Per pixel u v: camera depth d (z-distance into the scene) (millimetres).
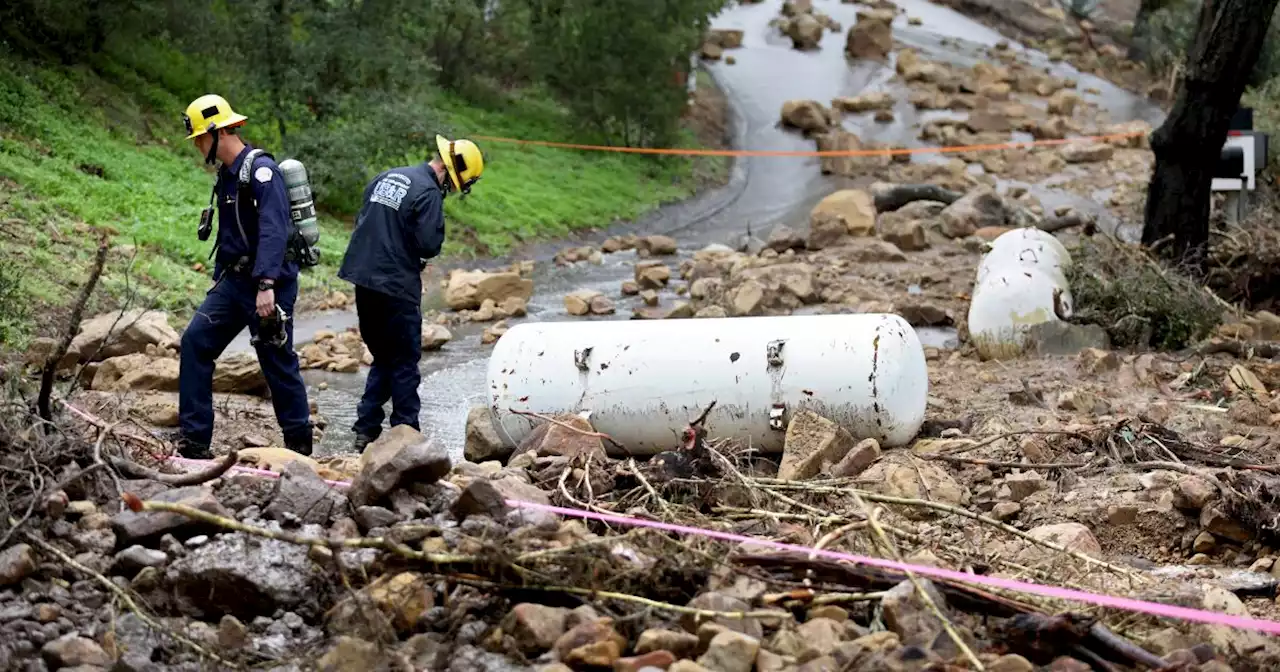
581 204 22625
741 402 7719
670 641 4387
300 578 4746
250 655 4430
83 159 15906
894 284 15617
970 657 4219
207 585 4695
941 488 6754
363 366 11820
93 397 8930
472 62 28141
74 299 11680
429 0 21344
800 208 25438
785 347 7754
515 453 7582
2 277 10477
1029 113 31641
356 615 4547
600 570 4742
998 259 12117
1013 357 11383
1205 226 13406
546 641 4430
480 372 11633
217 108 7152
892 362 7641
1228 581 5691
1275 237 13570
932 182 26453
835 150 29219
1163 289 11977
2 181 14031
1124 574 5453
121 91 18859
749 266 16406
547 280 17078
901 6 41906
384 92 20031
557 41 26906
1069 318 11641
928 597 4543
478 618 4699
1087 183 26609
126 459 5793
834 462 7379
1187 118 13078
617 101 26656
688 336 7973
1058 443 7801
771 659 4273
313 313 14023
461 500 5184
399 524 5117
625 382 7887
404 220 8125
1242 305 13047
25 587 4664
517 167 23781
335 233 17703
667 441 7914
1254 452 7680
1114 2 39719
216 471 5488
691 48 28531
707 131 30453
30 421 5691
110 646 4371
